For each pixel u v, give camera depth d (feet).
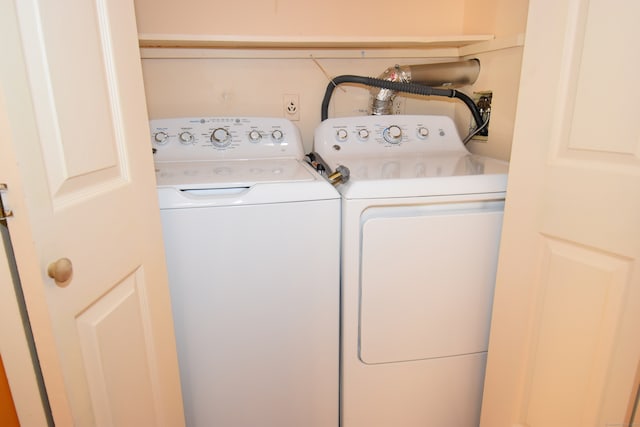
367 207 3.71
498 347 3.74
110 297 2.43
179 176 4.00
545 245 3.18
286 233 3.73
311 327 4.04
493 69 5.26
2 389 2.09
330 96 5.84
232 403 4.10
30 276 1.81
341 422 4.41
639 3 2.37
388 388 4.21
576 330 3.04
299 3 5.63
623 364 2.77
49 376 1.99
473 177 3.87
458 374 4.30
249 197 3.60
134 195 2.64
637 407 2.81
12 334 1.96
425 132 5.44
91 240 2.18
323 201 3.73
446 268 3.94
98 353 2.29
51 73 1.87
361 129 5.33
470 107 5.57
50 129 1.87
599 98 2.64
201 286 3.70
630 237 2.60
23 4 1.71
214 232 3.60
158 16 5.34
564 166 2.92
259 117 5.38
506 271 3.52
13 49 1.65
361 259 3.78
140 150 2.72
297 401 4.25
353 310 3.92
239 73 5.76
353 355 4.05
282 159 5.13
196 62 5.63
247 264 3.73
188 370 3.90
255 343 3.97
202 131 5.12
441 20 6.02
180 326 3.76
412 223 3.75
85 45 2.14
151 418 2.98
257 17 5.57
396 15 5.89
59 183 1.93
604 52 2.58
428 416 4.40
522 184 3.25
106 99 2.35
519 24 4.73
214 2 5.43
